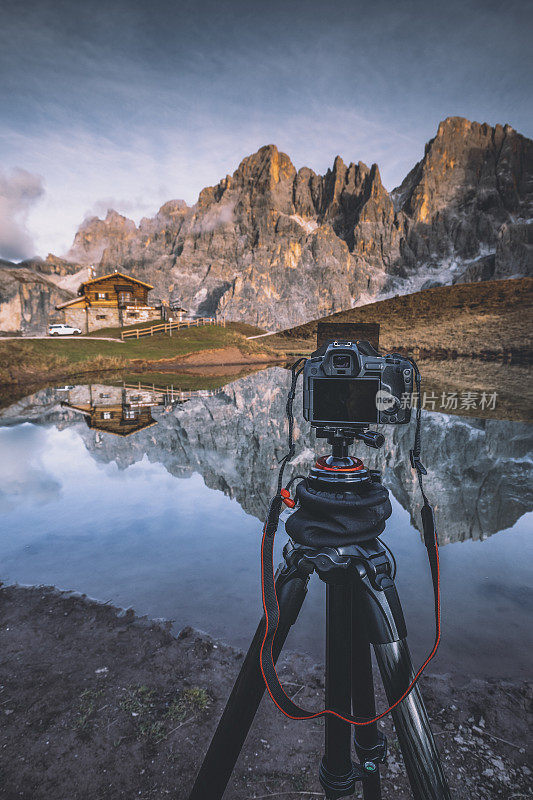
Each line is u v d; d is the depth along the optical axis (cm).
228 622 239
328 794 109
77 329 4078
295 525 96
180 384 2225
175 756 158
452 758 156
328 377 97
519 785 146
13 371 2417
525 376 2138
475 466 597
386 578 89
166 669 203
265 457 653
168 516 407
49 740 166
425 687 191
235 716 91
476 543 344
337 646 98
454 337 3809
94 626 237
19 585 280
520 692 188
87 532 369
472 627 232
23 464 621
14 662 209
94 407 1365
